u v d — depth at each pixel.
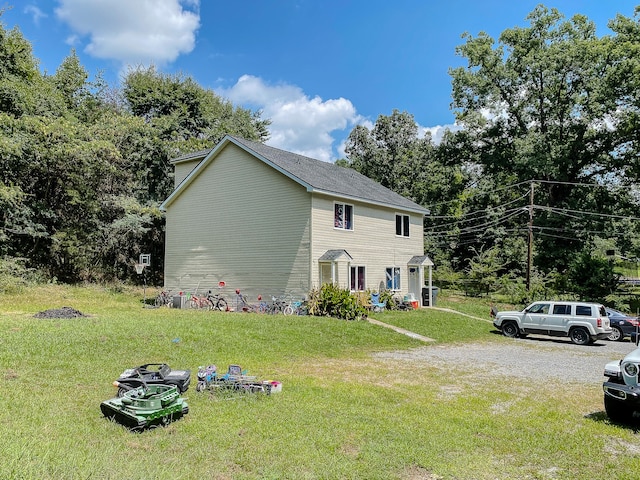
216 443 5.73
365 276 22.45
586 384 9.81
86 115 35.91
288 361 11.25
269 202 20.48
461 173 41.34
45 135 24.27
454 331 18.31
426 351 13.93
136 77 40.94
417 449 5.70
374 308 20.84
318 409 7.24
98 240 28.05
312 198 19.33
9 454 4.59
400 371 10.73
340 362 11.54
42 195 26.61
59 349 9.82
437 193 41.97
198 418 6.68
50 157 24.44
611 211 34.22
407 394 8.55
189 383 8.34
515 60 36.31
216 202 22.25
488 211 37.22
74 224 26.89
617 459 5.61
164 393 6.59
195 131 40.69
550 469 5.27
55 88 33.50
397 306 22.62
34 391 7.32
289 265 19.72
